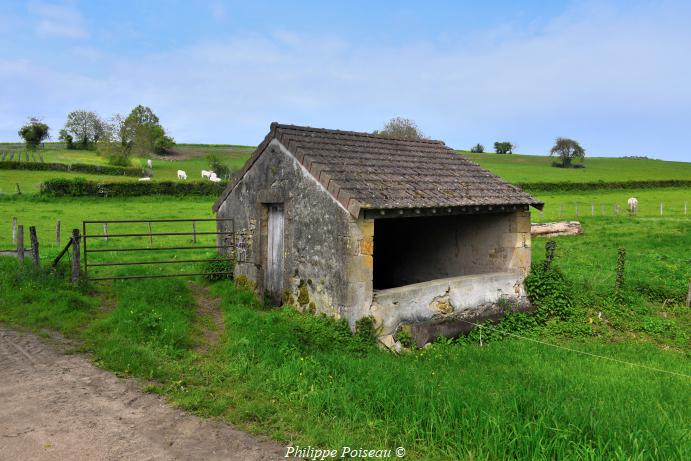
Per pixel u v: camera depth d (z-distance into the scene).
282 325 8.69
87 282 9.98
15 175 44.12
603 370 8.19
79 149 87.06
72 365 6.69
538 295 11.62
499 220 11.63
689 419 5.88
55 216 26.20
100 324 8.05
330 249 9.21
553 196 46.97
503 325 10.68
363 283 8.84
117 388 6.08
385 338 9.05
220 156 82.50
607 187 52.03
